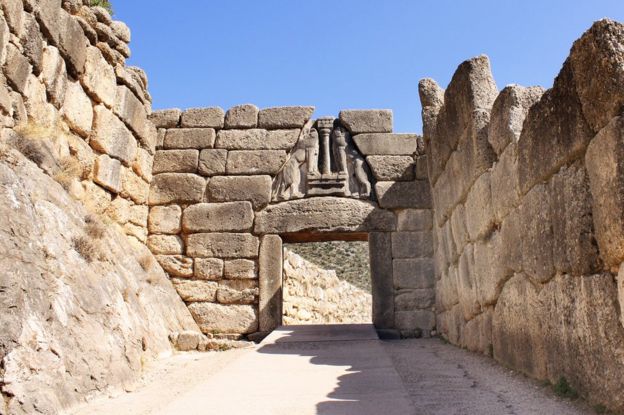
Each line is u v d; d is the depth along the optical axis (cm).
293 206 1123
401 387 552
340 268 2423
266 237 1112
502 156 667
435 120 1077
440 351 870
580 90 454
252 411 470
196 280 1103
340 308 1908
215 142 1169
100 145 947
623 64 404
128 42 1045
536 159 553
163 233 1127
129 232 1048
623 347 404
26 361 493
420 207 1123
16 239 581
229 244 1113
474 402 500
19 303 523
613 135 401
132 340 719
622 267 401
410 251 1107
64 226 717
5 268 531
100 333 643
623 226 391
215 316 1084
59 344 554
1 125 702
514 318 632
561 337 502
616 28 416
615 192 400
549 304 530
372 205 1127
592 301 444
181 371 745
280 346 845
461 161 840
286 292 1462
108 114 977
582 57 446
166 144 1171
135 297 845
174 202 1141
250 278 1097
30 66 760
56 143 821
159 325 905
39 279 581
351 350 796
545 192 536
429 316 1081
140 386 653
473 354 792
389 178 1138
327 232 1112
